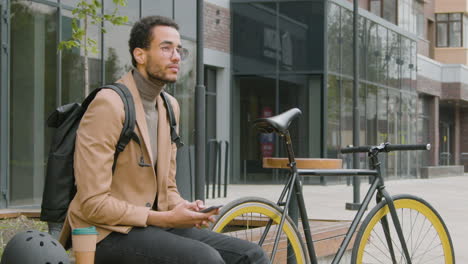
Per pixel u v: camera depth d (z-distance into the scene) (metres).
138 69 2.93
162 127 2.98
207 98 20.47
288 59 20.91
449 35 37.12
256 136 20.97
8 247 2.54
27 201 11.13
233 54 21.16
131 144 2.83
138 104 2.87
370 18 24.39
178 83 14.62
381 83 25.44
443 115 39.78
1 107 10.70
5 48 10.79
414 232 6.65
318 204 13.42
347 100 22.30
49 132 11.55
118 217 2.73
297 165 4.07
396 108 26.98
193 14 15.07
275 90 20.98
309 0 20.81
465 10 36.59
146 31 2.88
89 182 2.71
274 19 20.97
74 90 11.98
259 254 2.97
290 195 3.86
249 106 21.08
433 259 5.25
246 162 20.95
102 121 2.74
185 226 2.81
